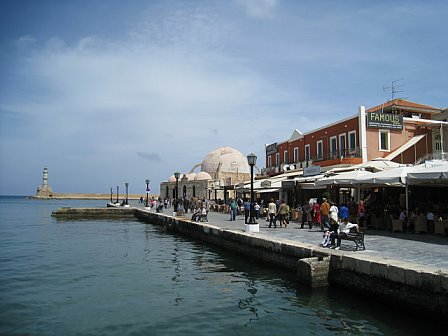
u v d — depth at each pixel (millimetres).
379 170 23156
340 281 12102
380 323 9195
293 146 43094
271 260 16250
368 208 22781
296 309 10312
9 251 21391
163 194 97875
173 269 15914
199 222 28328
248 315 9844
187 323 9273
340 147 33969
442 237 17266
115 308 10516
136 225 41219
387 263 10492
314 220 23938
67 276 14617
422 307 9375
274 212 23078
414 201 24141
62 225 41281
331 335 8477
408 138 32562
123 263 17375
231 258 18578
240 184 40562
